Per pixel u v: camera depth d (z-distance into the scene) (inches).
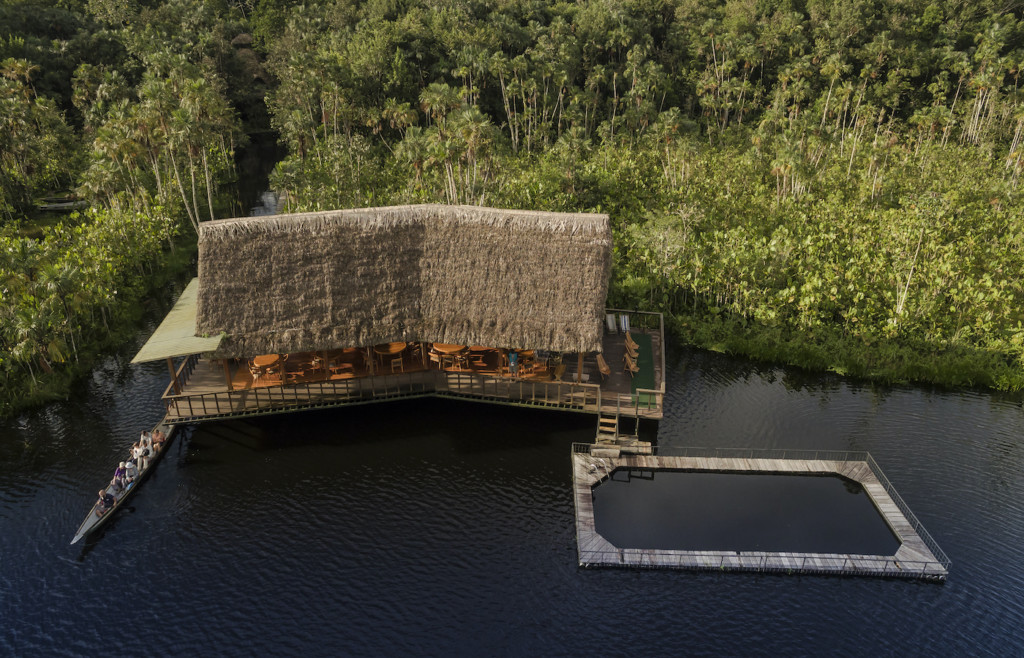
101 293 1542.8
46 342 1318.9
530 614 848.9
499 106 3592.5
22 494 1052.5
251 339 1151.6
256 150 3927.2
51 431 1214.3
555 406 1191.6
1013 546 966.4
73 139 2960.1
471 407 1289.4
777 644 808.9
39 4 4001.0
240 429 1216.2
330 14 4084.6
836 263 1665.8
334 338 1175.6
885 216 1971.0
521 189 2225.6
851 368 1417.3
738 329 1568.7
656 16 4220.0
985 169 2603.3
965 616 849.5
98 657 788.6
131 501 1039.6
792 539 973.8
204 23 4259.4
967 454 1173.1
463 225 1207.6
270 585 892.6
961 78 3476.9
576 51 3673.7
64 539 964.0
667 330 1605.6
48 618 839.1
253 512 1022.4
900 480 1102.4
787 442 1199.6
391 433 1210.6
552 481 1095.6
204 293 1154.7
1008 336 1460.4
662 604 865.5
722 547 954.7
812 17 4069.9
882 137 2541.8
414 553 946.1
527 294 1186.0
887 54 3693.4
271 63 4060.0
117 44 3693.4
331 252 1187.3
